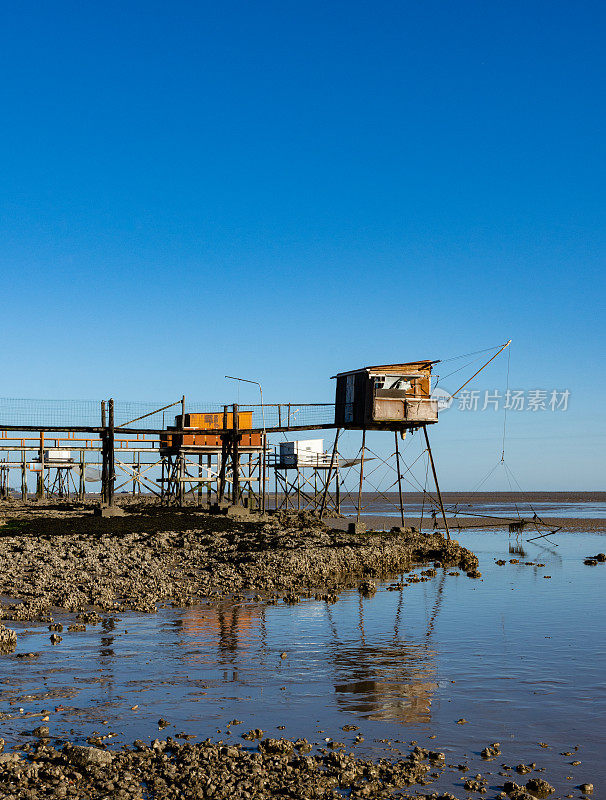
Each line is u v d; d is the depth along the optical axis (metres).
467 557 42.28
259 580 32.25
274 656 19.45
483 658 19.53
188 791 11.02
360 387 48.22
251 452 65.31
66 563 33.28
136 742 12.91
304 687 16.69
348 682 17.14
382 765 12.20
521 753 12.95
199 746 12.73
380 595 30.56
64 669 17.73
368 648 20.56
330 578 35.94
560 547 55.44
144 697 15.72
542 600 29.55
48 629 22.03
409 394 47.34
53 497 98.56
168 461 68.25
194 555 38.06
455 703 15.66
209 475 69.25
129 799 10.66
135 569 32.84
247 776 11.55
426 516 89.94
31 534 43.50
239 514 57.31
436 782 11.71
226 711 14.93
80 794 10.94
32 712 14.62
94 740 13.15
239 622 23.89
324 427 51.78
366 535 48.06
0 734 13.41
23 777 11.40
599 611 26.94
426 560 44.62
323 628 23.23
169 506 65.25
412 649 20.52
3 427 52.25
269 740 12.90
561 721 14.59
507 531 70.62
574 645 21.17
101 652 19.45
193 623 23.47
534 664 18.94
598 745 13.34
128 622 23.34
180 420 65.62
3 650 19.33
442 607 27.62
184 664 18.44
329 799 10.90
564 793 11.38
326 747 13.10
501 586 33.78
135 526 47.41
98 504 65.88
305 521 55.03
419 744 13.34
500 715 14.92
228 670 18.00
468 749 13.12
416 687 16.84
